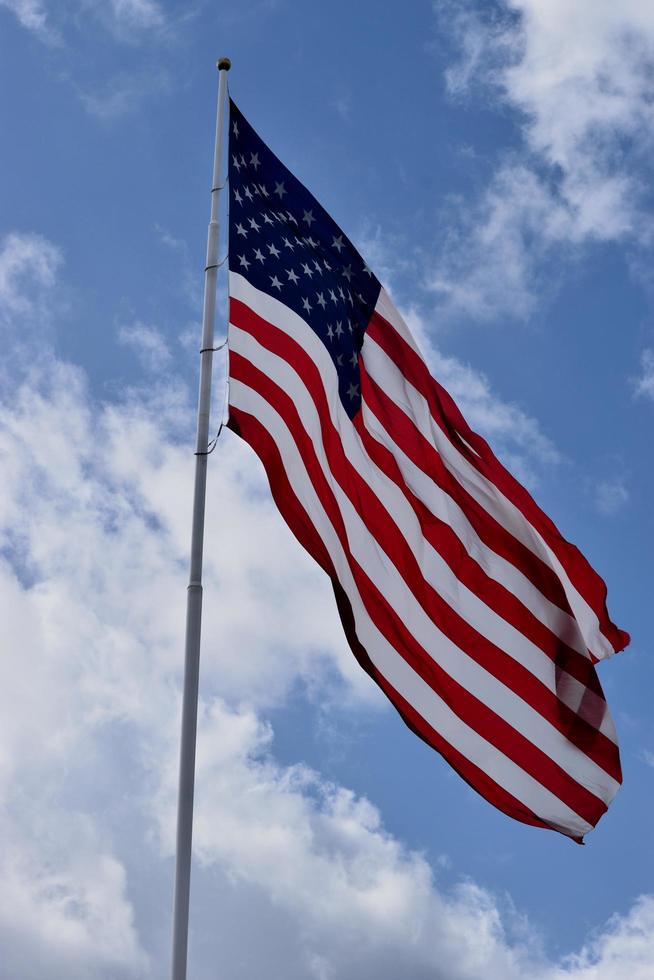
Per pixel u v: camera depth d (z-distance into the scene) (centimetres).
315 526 1321
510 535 1509
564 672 1468
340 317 1520
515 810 1402
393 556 1426
